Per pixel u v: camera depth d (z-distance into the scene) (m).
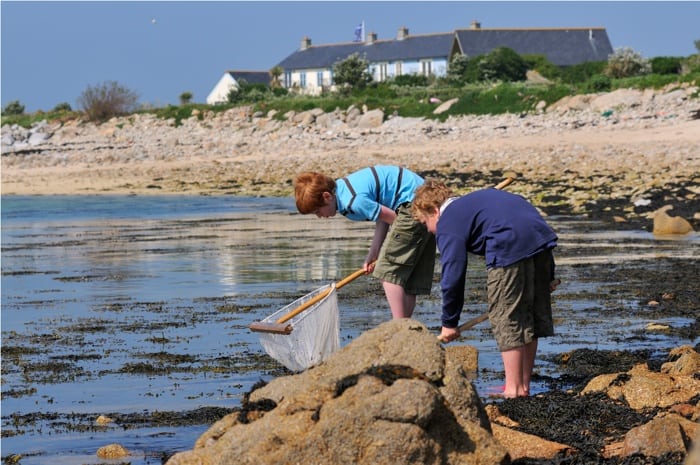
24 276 18.64
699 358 9.47
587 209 27.61
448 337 8.95
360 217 10.26
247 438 6.02
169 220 30.33
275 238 24.19
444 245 8.79
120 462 7.56
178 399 9.31
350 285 16.41
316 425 5.87
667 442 6.88
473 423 6.18
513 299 8.84
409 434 5.73
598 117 52.41
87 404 9.23
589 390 8.83
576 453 7.09
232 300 15.12
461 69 80.12
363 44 124.25
